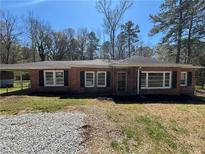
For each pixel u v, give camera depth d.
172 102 13.64
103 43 38.09
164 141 7.05
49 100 12.90
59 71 17.19
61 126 7.63
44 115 9.22
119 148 6.21
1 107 10.84
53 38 43.88
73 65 16.56
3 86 24.34
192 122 8.98
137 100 14.17
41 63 18.67
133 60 17.61
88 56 49.38
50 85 17.30
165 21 26.20
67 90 17.23
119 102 13.16
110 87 17.16
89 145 6.20
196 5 23.75
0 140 6.40
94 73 17.02
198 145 7.07
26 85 26.25
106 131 7.25
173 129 8.08
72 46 47.06
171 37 26.25
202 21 24.17
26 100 12.80
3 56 39.16
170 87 17.28
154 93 17.08
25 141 6.34
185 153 6.51
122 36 41.16
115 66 16.31
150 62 17.00
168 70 17.17
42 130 7.24
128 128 7.68
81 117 8.74
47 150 5.77
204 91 20.41
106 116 9.01
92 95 15.81
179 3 25.02
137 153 6.06
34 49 41.75
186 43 25.77
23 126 7.69
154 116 9.48
